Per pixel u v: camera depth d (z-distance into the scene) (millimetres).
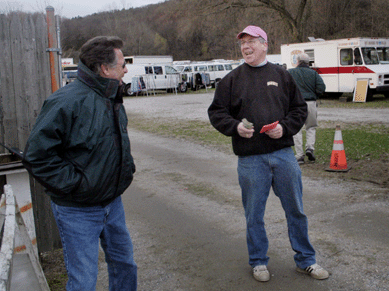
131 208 4938
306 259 3109
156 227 4285
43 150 2023
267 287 2988
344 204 4723
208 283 3094
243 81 3002
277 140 2969
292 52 18781
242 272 3236
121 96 2299
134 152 8484
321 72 17703
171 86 26750
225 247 3717
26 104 3578
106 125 2195
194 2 24016
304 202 4867
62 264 3547
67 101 2090
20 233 2592
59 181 2072
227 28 25328
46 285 2475
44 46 3596
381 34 27984
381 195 4961
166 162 7445
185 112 15789
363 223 4109
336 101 17281
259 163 3014
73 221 2199
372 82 15977
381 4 27203
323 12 29594
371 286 2924
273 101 2955
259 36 2928
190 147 8828
